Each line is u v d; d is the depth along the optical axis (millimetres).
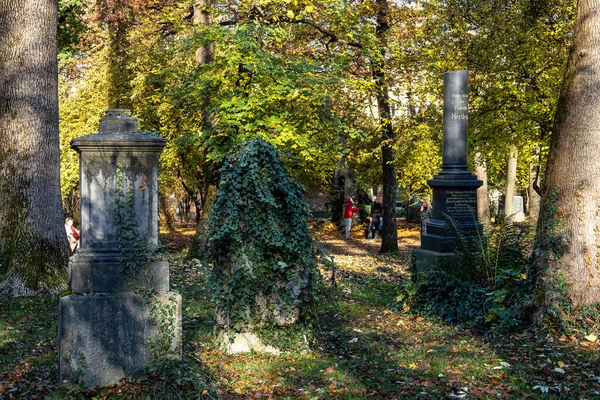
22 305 9844
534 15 16156
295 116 14930
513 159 27109
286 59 14852
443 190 12500
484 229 10570
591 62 8438
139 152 5840
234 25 17484
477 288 9492
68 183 26141
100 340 5648
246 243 7266
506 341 8125
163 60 17766
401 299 10656
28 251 10844
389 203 22672
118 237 5773
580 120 8492
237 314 7309
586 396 5863
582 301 8180
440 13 17203
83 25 24750
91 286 5703
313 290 7473
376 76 19438
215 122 15352
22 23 11078
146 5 19828
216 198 7352
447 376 6527
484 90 16266
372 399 5812
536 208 26750
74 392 5461
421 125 19531
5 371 6289
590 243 8266
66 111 25484
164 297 5797
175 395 5469
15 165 11008
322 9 16328
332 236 31328
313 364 6883
